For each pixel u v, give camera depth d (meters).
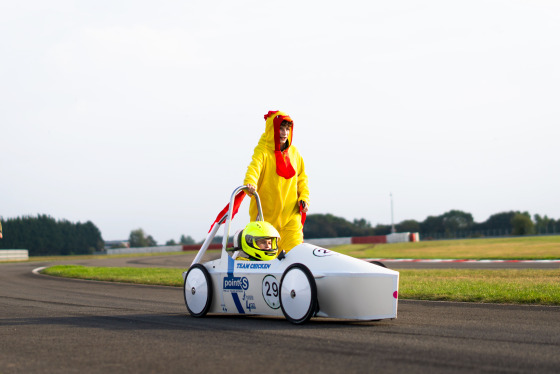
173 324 6.73
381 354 4.55
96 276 18.25
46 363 4.56
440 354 4.52
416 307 8.30
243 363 4.33
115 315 7.86
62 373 4.20
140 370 4.21
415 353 4.57
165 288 13.59
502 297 9.03
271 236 7.30
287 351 4.76
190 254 51.88
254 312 7.00
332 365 4.18
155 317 7.55
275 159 8.48
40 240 100.31
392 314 6.22
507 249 35.38
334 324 6.36
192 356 4.66
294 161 8.77
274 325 6.36
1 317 7.79
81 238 106.25
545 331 5.71
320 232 99.81
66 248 103.06
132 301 10.17
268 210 8.52
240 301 7.14
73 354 4.91
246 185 8.07
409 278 14.01
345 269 6.20
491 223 109.12
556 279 12.38
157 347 5.12
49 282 16.48
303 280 6.24
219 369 4.15
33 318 7.61
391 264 23.81
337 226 100.56
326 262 6.39
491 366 4.07
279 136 8.47
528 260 23.45
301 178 8.95
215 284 7.43
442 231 111.19
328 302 6.24
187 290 7.65
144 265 29.19
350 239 64.94
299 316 6.29
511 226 104.38
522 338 5.27
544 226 96.50
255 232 7.27
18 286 14.75
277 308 6.67
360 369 4.04
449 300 9.35
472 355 4.47
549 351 4.62
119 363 4.48
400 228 110.31
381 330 5.84
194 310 7.55
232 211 7.79
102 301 10.20
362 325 6.25
